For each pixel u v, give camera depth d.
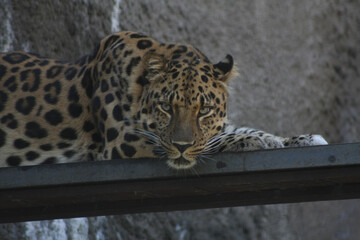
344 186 8.73
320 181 8.32
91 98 9.71
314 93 21.41
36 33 14.98
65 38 15.78
